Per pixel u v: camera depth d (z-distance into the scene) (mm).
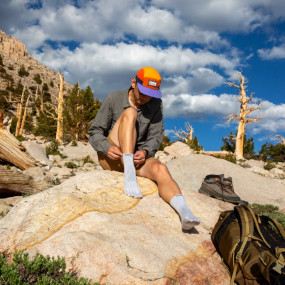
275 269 1882
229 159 26141
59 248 2199
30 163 12625
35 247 2287
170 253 2322
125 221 2578
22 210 2715
